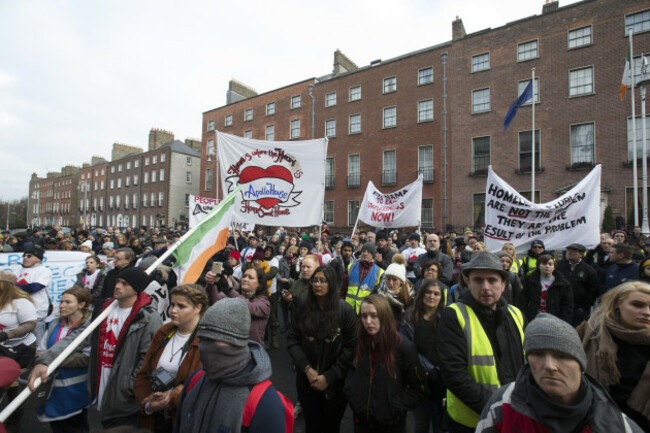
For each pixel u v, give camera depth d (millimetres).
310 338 3197
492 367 2348
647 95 16797
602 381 2229
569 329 1500
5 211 85188
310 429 3203
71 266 6777
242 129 33469
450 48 22531
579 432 1421
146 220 46656
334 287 3236
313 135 28438
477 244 5461
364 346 2840
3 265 6199
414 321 3438
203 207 8656
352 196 26047
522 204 6719
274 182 7004
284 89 30734
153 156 46875
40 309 4816
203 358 1745
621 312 2182
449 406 2570
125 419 2818
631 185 16906
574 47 18547
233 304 1812
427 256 6145
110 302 3105
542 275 5012
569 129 18500
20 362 3654
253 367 1819
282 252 9945
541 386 1485
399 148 24172
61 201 69312
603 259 6586
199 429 1719
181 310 2697
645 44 16875
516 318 2521
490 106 20812
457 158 21766
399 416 2691
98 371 3033
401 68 24469
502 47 20641
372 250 5301
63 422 3123
